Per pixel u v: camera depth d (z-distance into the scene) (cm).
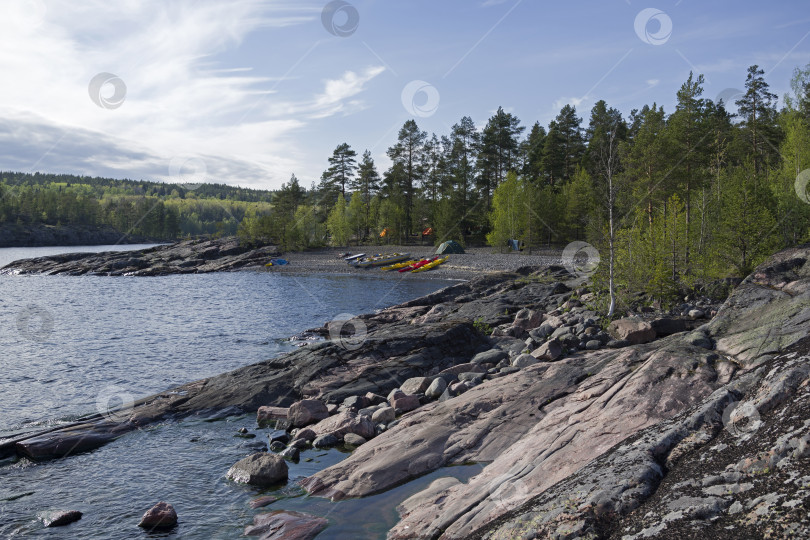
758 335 851
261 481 784
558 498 447
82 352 1909
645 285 1838
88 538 649
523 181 6738
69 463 881
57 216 14638
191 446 956
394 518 617
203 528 661
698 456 431
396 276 4928
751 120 4547
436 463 743
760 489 339
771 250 1888
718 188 3166
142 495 762
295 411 1070
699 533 325
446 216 7144
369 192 8706
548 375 983
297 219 7494
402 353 1427
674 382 729
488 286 3030
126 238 15388
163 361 1762
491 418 841
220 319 2689
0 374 1588
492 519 492
